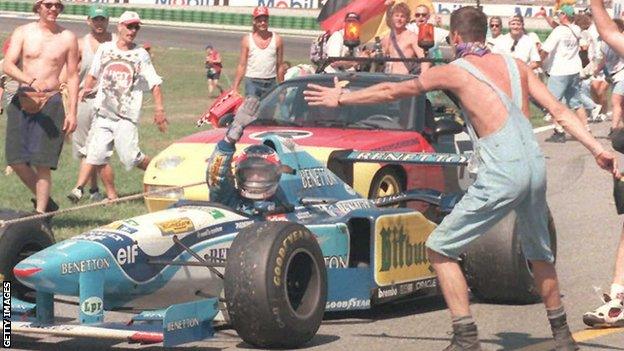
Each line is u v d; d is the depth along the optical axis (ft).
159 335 49.06
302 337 52.54
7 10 442.50
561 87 137.90
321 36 116.26
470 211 48.24
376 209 60.34
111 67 90.79
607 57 124.47
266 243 51.21
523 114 48.65
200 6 413.18
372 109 77.00
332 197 60.49
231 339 54.70
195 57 296.10
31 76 80.48
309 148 70.38
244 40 106.42
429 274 61.82
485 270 61.93
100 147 91.45
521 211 48.91
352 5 116.06
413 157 64.54
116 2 435.53
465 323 48.67
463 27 49.52
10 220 55.11
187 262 52.11
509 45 135.54
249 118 55.98
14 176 107.24
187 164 73.87
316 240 53.78
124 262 51.39
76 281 50.26
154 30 387.75
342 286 57.41
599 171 112.68
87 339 55.47
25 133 80.59
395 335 56.44
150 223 52.80
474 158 48.80
